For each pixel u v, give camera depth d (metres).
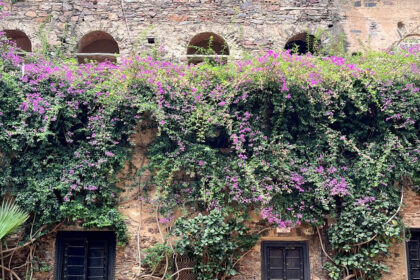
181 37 8.88
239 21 8.98
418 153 7.27
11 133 6.90
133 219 7.33
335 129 7.53
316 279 7.32
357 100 7.31
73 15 8.91
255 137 7.16
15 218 6.51
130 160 7.41
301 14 9.11
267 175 7.11
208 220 6.93
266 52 7.92
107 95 7.32
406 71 7.45
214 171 7.16
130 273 7.21
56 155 7.18
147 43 8.85
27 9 8.92
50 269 7.16
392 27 9.22
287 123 7.41
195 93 7.32
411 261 7.50
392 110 7.23
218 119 7.20
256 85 7.24
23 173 7.08
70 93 7.26
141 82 7.37
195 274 7.28
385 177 7.20
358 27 9.16
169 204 7.23
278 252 7.60
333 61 7.59
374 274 7.12
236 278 7.31
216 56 7.98
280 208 7.16
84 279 7.32
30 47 9.77
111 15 8.95
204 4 9.04
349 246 7.10
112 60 9.43
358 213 7.09
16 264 7.11
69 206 7.02
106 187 7.17
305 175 7.15
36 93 7.18
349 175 7.27
